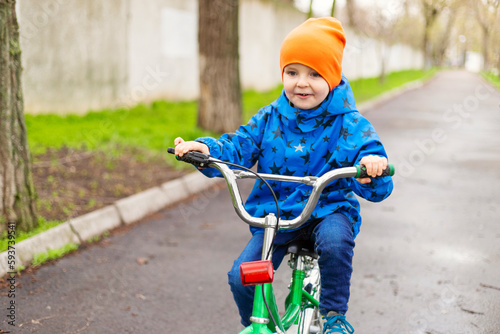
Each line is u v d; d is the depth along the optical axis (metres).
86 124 9.61
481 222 5.90
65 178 6.44
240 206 2.18
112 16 11.56
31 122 8.98
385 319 3.64
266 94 18.25
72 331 3.35
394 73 40.53
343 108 2.50
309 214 2.15
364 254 4.86
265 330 2.04
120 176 6.79
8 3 4.38
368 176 2.14
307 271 2.83
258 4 18.70
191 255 4.74
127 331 3.39
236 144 2.56
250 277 2.00
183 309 3.73
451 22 48.16
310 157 2.54
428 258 4.78
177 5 13.88
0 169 4.46
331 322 2.34
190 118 11.38
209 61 9.68
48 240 4.59
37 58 9.78
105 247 4.86
